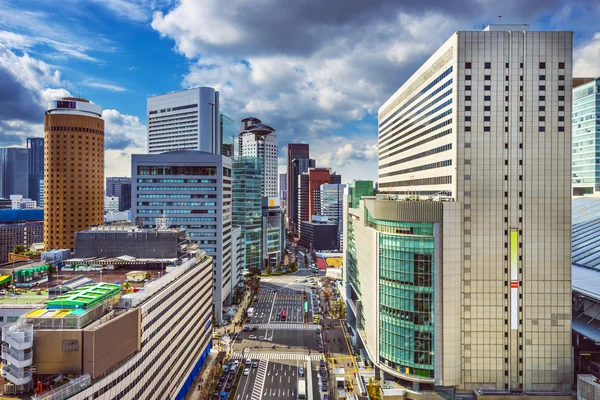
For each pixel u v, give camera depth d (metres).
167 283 101.31
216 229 189.12
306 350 150.00
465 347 108.25
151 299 88.44
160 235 123.69
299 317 190.88
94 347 67.69
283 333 168.75
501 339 108.06
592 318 115.62
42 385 65.00
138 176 192.38
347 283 180.25
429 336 108.00
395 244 111.81
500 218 107.25
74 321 69.00
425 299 107.88
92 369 67.44
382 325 116.12
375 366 122.00
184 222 190.62
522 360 107.94
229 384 121.00
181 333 109.25
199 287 128.75
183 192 191.00
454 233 106.56
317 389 118.75
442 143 117.62
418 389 108.38
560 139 106.31
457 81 106.62
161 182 192.00
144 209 192.12
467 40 106.19
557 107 106.12
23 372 64.69
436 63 123.38
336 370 126.38
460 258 107.38
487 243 107.38
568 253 107.19
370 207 130.25
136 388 79.88
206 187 190.62
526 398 103.44
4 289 99.44
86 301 73.31
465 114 106.75
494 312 107.88
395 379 114.31
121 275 110.25
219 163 190.88
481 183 107.00
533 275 107.50
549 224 107.25
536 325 107.75
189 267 122.69
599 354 109.31
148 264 120.50
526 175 106.81
